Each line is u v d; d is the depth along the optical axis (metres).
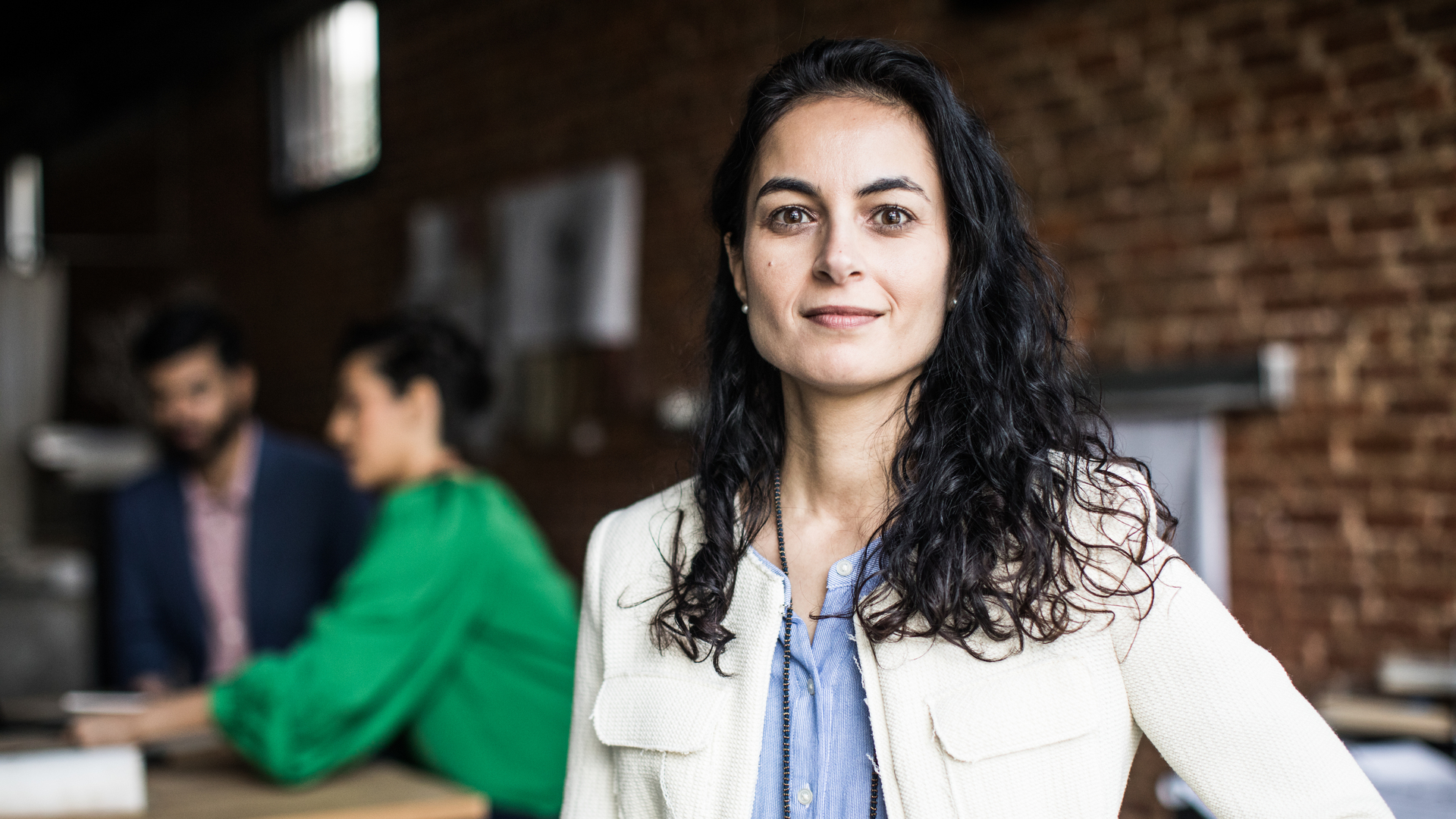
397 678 2.06
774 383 1.08
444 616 2.09
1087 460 0.96
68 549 6.44
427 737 2.17
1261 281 2.84
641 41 4.47
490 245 5.12
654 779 0.99
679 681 1.00
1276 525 2.84
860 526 0.99
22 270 7.80
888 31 3.60
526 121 5.00
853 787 0.94
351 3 6.08
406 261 5.67
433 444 2.27
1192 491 2.94
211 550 3.00
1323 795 0.85
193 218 7.38
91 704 2.74
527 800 2.10
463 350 2.32
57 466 7.20
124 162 7.98
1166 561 0.90
